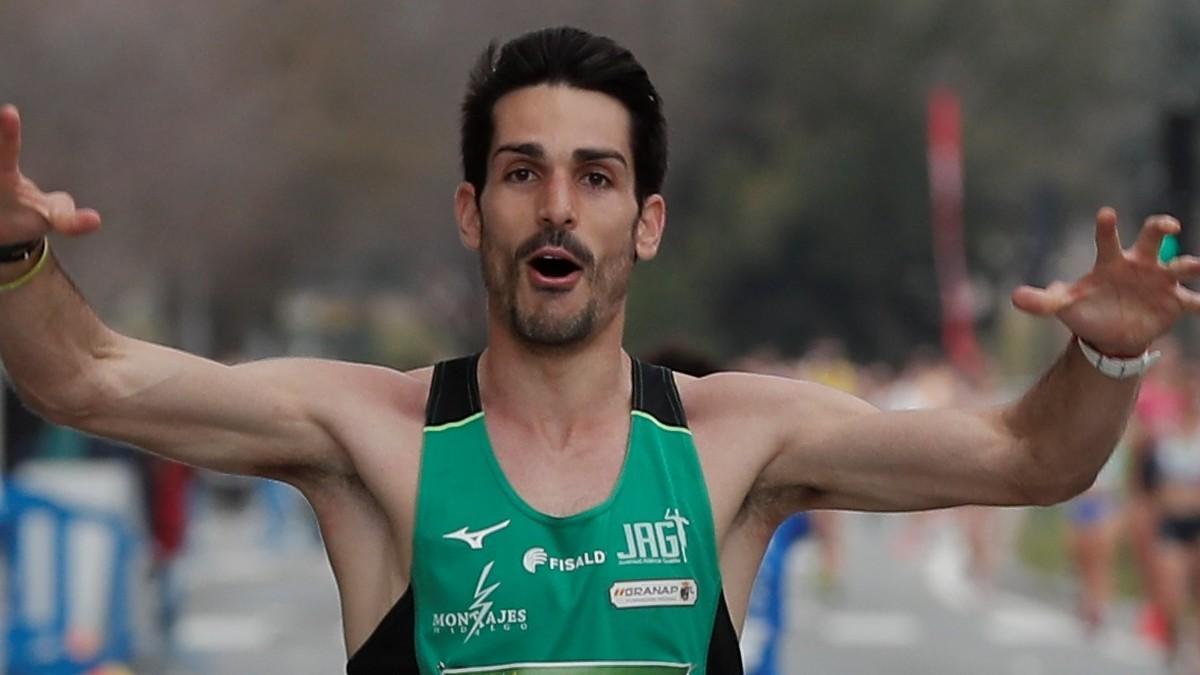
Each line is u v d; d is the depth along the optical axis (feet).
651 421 39.65
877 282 539.29
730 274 538.88
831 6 540.52
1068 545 204.23
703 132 549.95
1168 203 159.02
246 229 420.77
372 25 503.61
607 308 39.65
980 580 207.92
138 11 330.75
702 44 549.95
